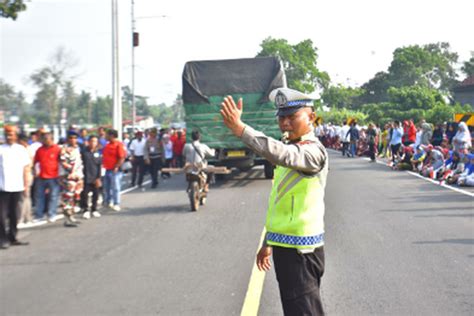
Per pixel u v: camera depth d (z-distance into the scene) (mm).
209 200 13680
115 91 20125
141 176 17641
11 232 9039
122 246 8742
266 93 16016
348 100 86688
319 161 3242
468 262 7227
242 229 9781
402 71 78938
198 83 16328
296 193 3348
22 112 35406
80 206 12516
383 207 11773
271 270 7090
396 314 5418
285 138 3410
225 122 3031
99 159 11844
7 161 8875
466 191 14164
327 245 8305
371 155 25688
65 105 37875
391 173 19422
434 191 14258
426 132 19922
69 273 7203
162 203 13609
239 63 16281
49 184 11281
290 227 3348
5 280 6973
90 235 9758
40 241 9367
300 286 3348
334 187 15398
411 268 6984
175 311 5637
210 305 5789
